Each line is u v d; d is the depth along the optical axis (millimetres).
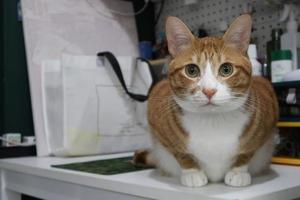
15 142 1187
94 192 778
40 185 944
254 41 1228
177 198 599
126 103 1218
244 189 607
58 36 1264
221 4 1351
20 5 1229
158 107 727
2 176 1096
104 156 1142
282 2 1130
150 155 890
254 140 654
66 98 1118
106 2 1419
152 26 1597
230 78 620
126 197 699
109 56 1177
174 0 1519
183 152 667
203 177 649
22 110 1260
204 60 632
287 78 919
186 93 631
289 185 643
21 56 1261
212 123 635
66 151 1114
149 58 1444
